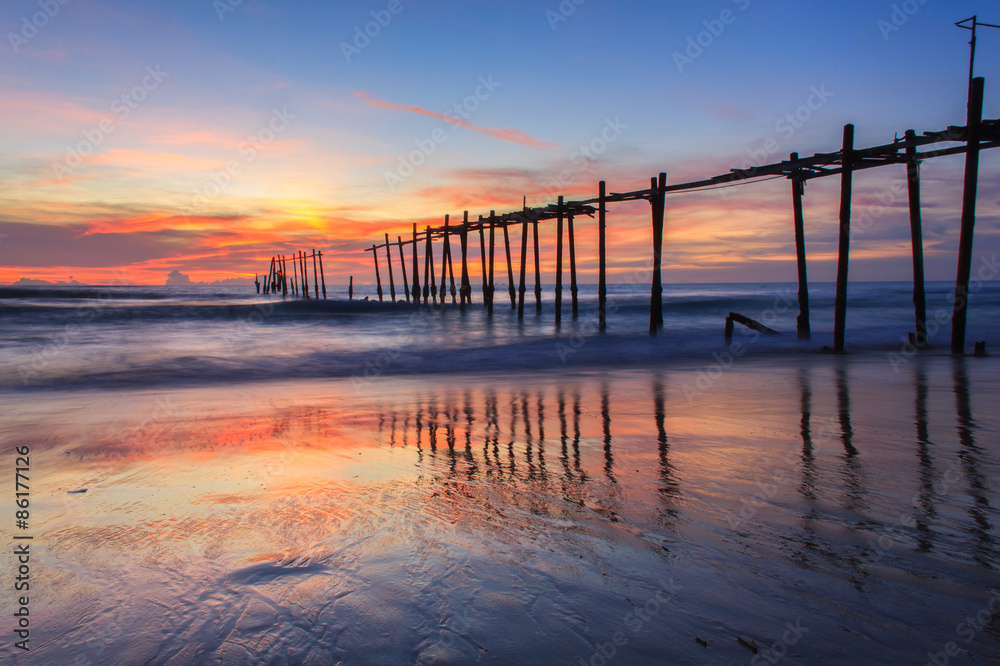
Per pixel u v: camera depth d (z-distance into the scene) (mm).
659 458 4551
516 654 1882
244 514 3291
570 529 3018
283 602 2227
